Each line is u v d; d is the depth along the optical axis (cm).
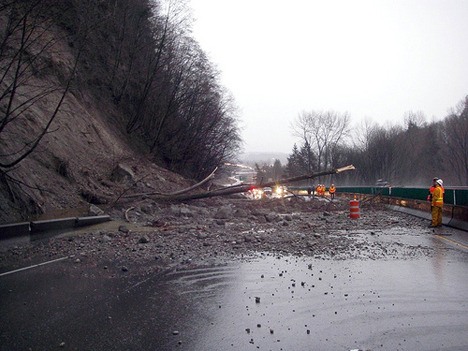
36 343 541
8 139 1742
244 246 1261
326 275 922
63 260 1057
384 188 3369
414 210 2456
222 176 6875
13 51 1934
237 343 548
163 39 3784
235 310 682
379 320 635
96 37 3422
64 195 1884
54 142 2141
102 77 3497
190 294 772
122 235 1413
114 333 577
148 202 2238
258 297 735
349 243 1338
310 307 699
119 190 2292
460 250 1233
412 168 9512
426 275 918
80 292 777
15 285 825
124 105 3716
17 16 1517
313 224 1830
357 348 533
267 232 1562
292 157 11975
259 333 584
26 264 1012
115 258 1085
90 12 2508
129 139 3528
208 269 979
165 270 966
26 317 639
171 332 584
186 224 1780
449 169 8956
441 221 1811
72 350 521
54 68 2555
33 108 2130
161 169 3294
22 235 1271
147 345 538
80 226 1569
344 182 10581
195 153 4681
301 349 531
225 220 1962
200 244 1287
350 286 829
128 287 817
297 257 1125
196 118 4597
